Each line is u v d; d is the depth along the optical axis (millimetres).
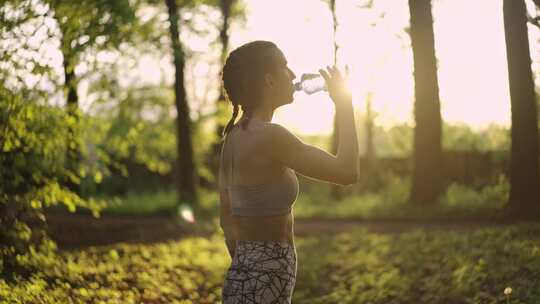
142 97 18359
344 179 2365
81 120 6910
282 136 2373
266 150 2385
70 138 6766
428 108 16141
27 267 6609
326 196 22078
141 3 9695
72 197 6875
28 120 6438
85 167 7676
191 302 6547
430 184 16219
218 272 8328
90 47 6766
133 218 16969
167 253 9703
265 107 2508
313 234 13062
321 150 2393
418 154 16328
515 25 11945
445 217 14609
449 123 25828
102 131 7777
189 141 19578
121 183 23656
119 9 6996
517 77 12125
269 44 2518
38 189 6672
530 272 6645
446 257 7996
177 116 19438
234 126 2555
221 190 2721
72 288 6320
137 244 11258
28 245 6957
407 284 7051
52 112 6609
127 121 17266
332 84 2461
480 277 6695
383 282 7160
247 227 2443
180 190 19422
